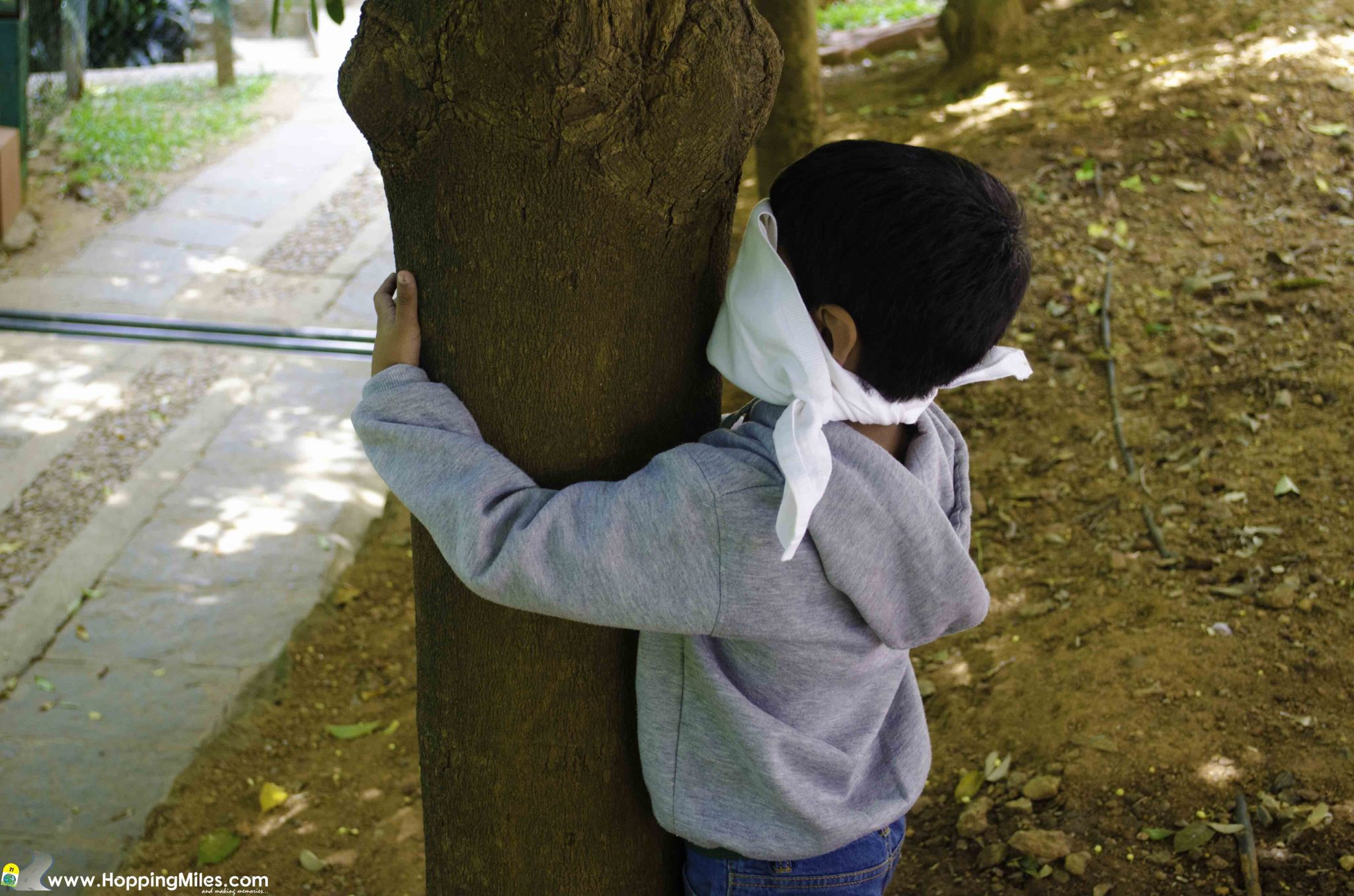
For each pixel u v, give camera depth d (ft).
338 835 10.86
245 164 29.22
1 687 12.60
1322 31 20.51
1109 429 13.67
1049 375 14.71
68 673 12.82
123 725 12.10
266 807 11.17
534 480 4.54
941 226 3.78
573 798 5.04
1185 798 8.55
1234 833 8.13
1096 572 11.62
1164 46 21.94
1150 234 16.48
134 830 10.77
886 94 24.57
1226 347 14.19
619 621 3.99
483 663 4.89
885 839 4.86
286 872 10.40
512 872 5.18
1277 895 7.66
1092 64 22.21
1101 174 17.79
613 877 5.20
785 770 4.37
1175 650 10.05
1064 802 8.86
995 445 14.07
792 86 16.25
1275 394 13.26
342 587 14.60
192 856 10.60
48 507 15.87
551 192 4.13
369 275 23.44
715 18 3.94
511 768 5.01
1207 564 11.18
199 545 15.12
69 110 30.68
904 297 3.82
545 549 3.94
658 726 4.57
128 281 22.75
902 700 4.91
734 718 4.33
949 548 4.15
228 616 13.83
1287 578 10.66
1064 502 12.85
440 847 5.32
